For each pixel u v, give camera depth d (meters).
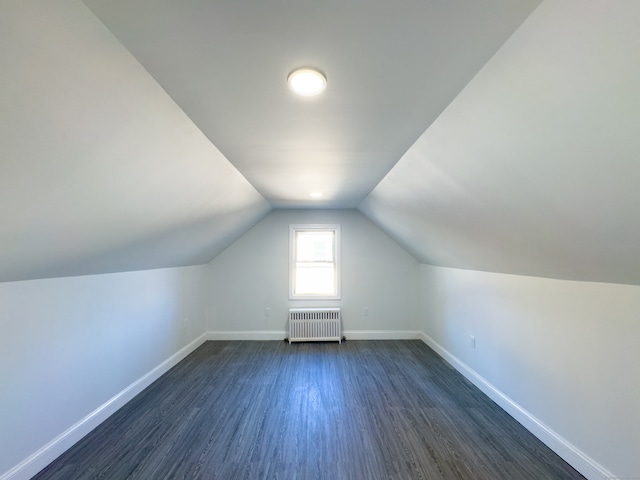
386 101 1.54
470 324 3.46
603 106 0.99
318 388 3.27
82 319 2.48
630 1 0.75
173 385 3.36
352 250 5.16
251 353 4.42
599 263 1.71
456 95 1.45
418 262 5.13
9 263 1.73
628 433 1.72
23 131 1.11
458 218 2.47
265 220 5.15
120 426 2.56
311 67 1.27
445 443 2.31
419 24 1.04
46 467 2.07
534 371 2.43
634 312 1.70
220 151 2.21
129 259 2.80
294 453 2.21
